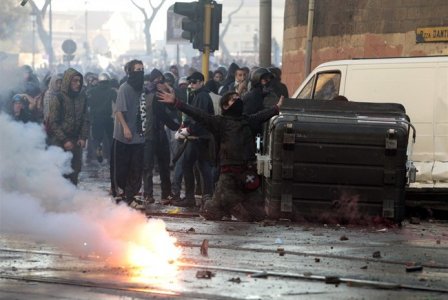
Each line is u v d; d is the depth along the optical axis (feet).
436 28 127.65
